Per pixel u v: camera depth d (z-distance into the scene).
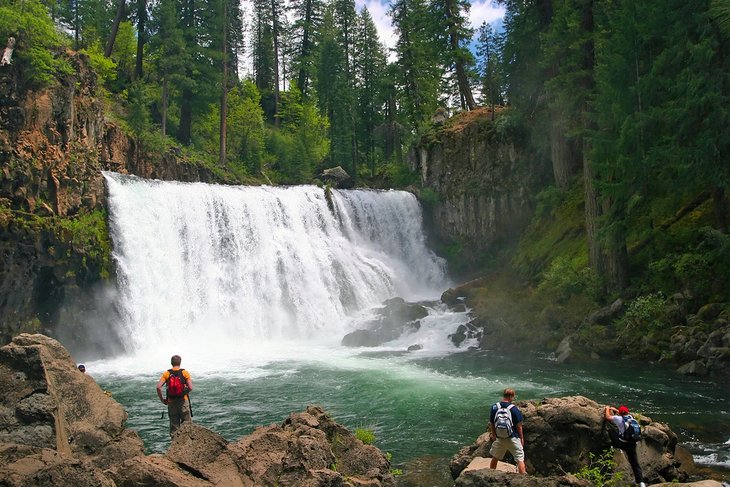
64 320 26.78
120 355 28.16
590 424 10.98
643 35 26.09
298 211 40.06
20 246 25.11
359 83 71.38
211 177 47.25
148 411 17.66
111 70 48.00
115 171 36.94
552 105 32.66
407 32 62.62
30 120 26.95
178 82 49.47
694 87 22.97
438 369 23.91
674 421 15.37
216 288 33.50
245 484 8.91
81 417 10.20
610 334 24.86
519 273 36.47
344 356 27.48
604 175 27.47
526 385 20.38
